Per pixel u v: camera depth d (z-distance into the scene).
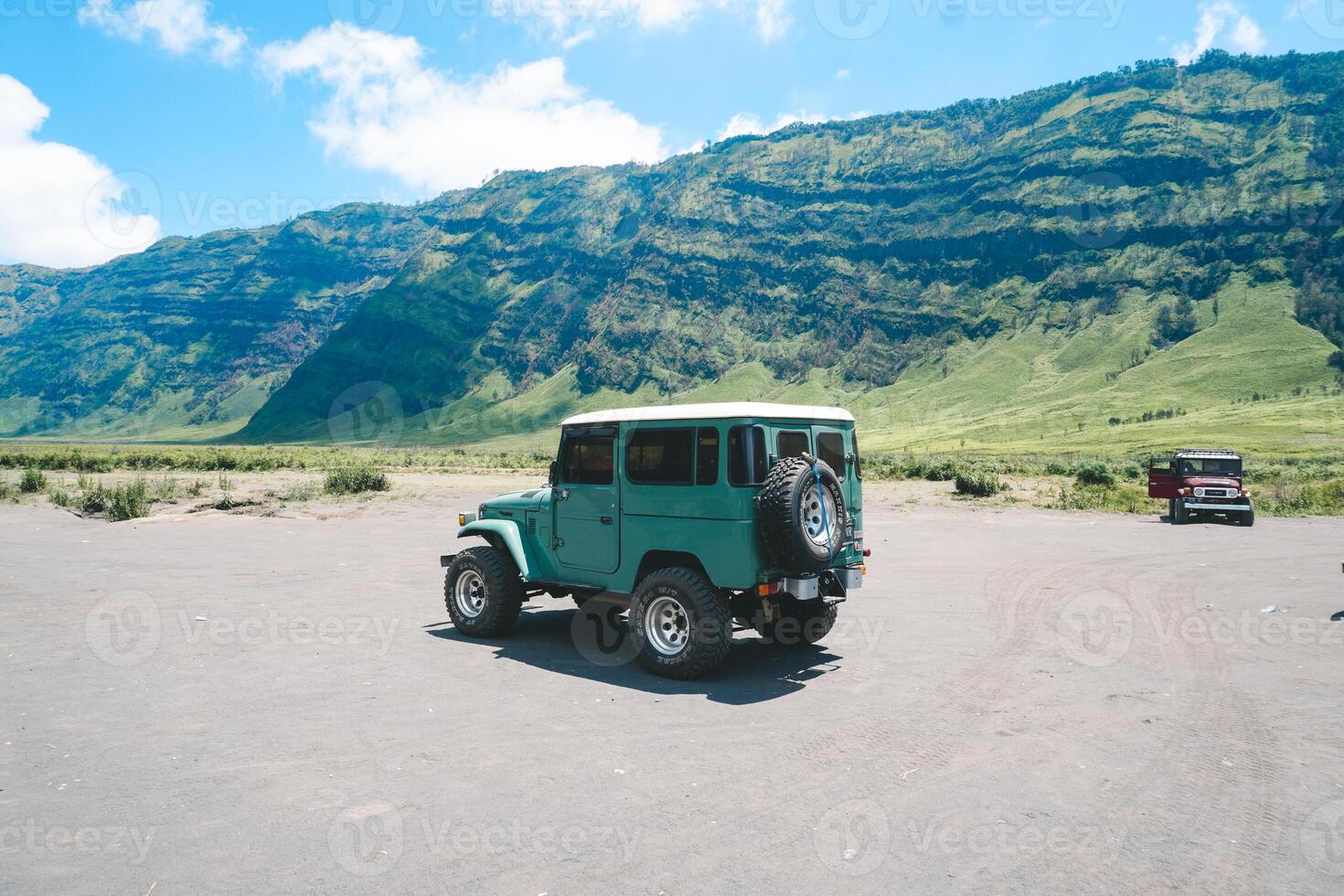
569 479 7.92
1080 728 5.58
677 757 5.00
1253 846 3.88
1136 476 44.38
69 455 46.97
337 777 4.63
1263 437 165.50
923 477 43.25
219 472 40.41
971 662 7.38
